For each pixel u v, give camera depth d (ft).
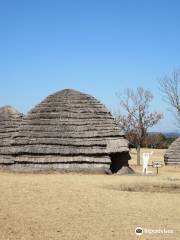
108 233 39.78
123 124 161.68
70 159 92.58
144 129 162.81
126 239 38.22
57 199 53.78
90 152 92.84
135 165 142.82
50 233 39.27
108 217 45.60
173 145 135.23
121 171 97.55
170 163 133.69
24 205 49.80
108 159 92.99
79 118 97.04
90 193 58.80
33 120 98.53
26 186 63.21
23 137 96.53
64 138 94.22
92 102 101.19
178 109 133.39
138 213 47.96
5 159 97.40
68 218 44.65
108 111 102.27
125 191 63.46
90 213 47.09
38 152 93.56
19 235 38.42
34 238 37.70
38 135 95.71
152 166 129.90
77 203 51.88
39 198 53.98
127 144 97.71
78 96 101.14
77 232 39.81
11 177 78.84
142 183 70.90
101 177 81.76
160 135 248.32
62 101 99.71
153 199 56.95
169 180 76.74
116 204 52.39
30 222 42.65
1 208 47.83
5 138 102.27
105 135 95.76
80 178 78.69
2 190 58.90
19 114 109.50
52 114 97.96
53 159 92.79
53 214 46.06
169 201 55.88
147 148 244.63
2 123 105.50
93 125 96.37
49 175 86.38
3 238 37.35
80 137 94.07
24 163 94.27
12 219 43.47
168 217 46.55
